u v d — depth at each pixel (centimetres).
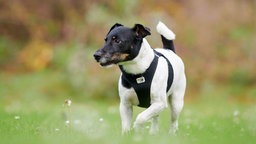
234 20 2123
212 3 2134
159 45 1753
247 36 2089
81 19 2159
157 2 2152
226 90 1886
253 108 1396
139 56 708
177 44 1962
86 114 1045
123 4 1989
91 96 1780
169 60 776
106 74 1791
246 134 763
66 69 1867
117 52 705
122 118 738
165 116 1148
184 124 923
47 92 1809
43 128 775
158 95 725
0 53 2133
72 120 913
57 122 891
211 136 718
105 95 1777
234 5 2147
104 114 1137
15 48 2173
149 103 738
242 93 1881
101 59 702
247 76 1959
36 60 2083
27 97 1777
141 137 654
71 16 2172
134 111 1282
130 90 721
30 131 728
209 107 1557
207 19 2077
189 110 1325
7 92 1812
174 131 804
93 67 1820
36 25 2205
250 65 1989
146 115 718
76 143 617
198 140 668
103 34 1931
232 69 1970
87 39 1964
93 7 2052
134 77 713
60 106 1391
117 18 1925
